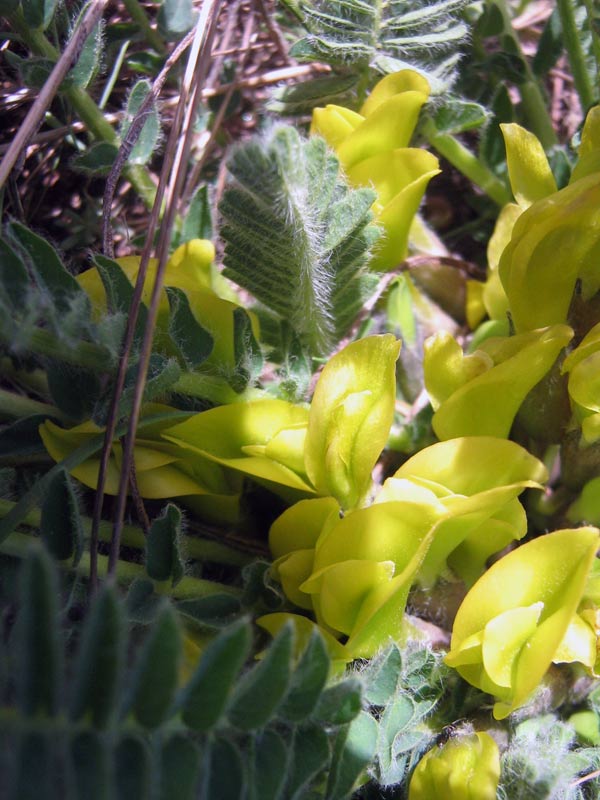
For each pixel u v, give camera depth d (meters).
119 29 0.12
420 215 0.13
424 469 0.08
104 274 0.08
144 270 0.08
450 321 0.12
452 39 0.10
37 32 0.10
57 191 0.13
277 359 0.10
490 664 0.07
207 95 0.13
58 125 0.12
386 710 0.08
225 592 0.09
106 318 0.08
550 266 0.08
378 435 0.08
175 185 0.09
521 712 0.08
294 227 0.08
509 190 0.13
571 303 0.09
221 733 0.06
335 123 0.10
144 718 0.05
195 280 0.09
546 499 0.10
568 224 0.08
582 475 0.09
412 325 0.11
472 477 0.08
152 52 0.13
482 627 0.08
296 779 0.06
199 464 0.09
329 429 0.08
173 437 0.09
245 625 0.05
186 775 0.05
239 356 0.09
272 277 0.09
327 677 0.06
